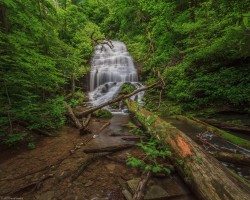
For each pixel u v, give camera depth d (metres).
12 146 4.42
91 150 4.00
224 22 6.82
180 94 8.40
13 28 6.45
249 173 3.20
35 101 6.28
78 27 18.77
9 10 5.85
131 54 18.61
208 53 7.94
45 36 6.91
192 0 10.77
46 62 5.65
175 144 3.58
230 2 4.78
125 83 13.95
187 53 10.31
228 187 2.19
